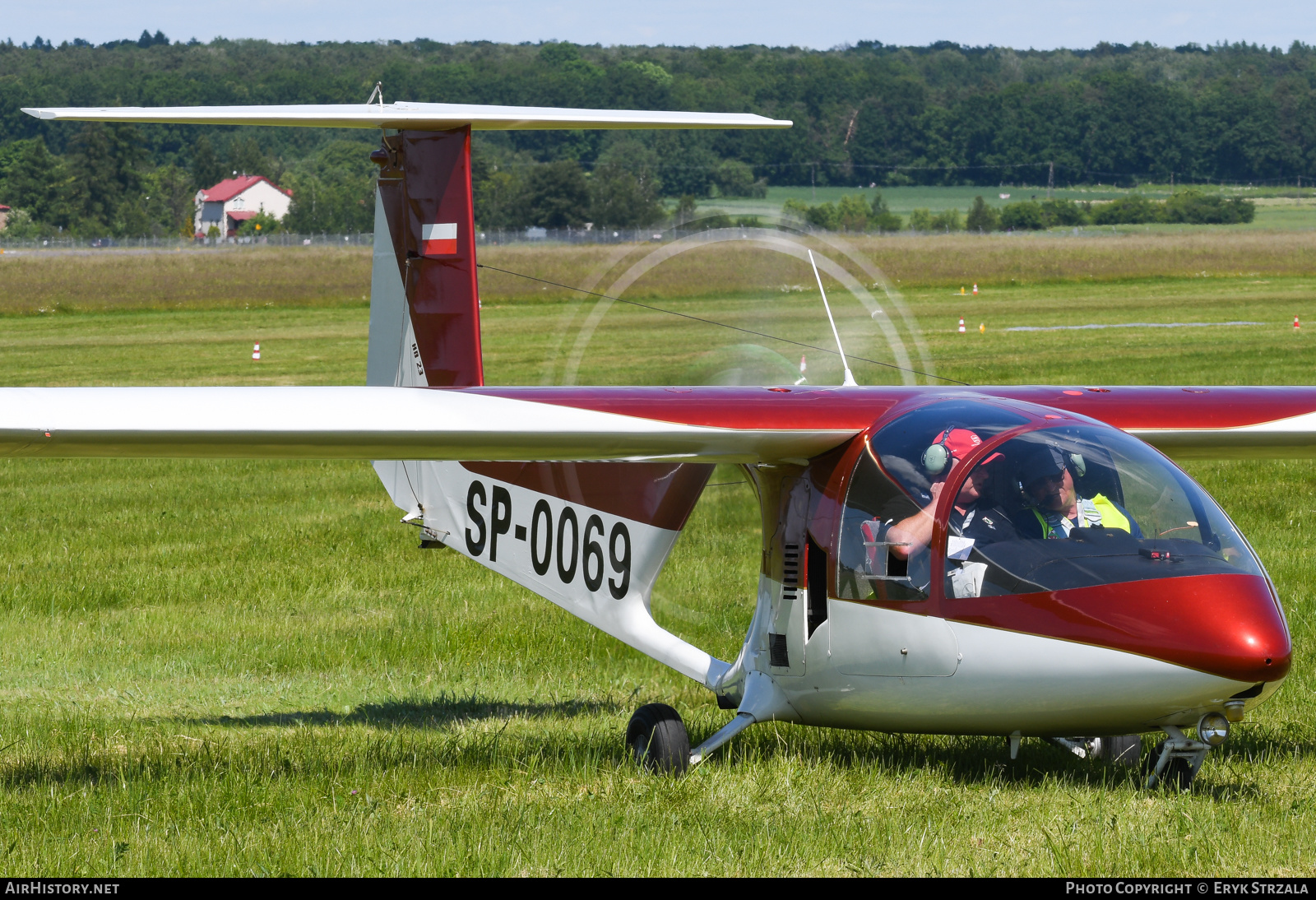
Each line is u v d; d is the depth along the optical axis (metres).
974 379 84.69
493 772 21.55
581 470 26.38
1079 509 19.02
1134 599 18.03
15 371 107.25
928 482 19.75
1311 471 54.72
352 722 26.72
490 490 28.72
